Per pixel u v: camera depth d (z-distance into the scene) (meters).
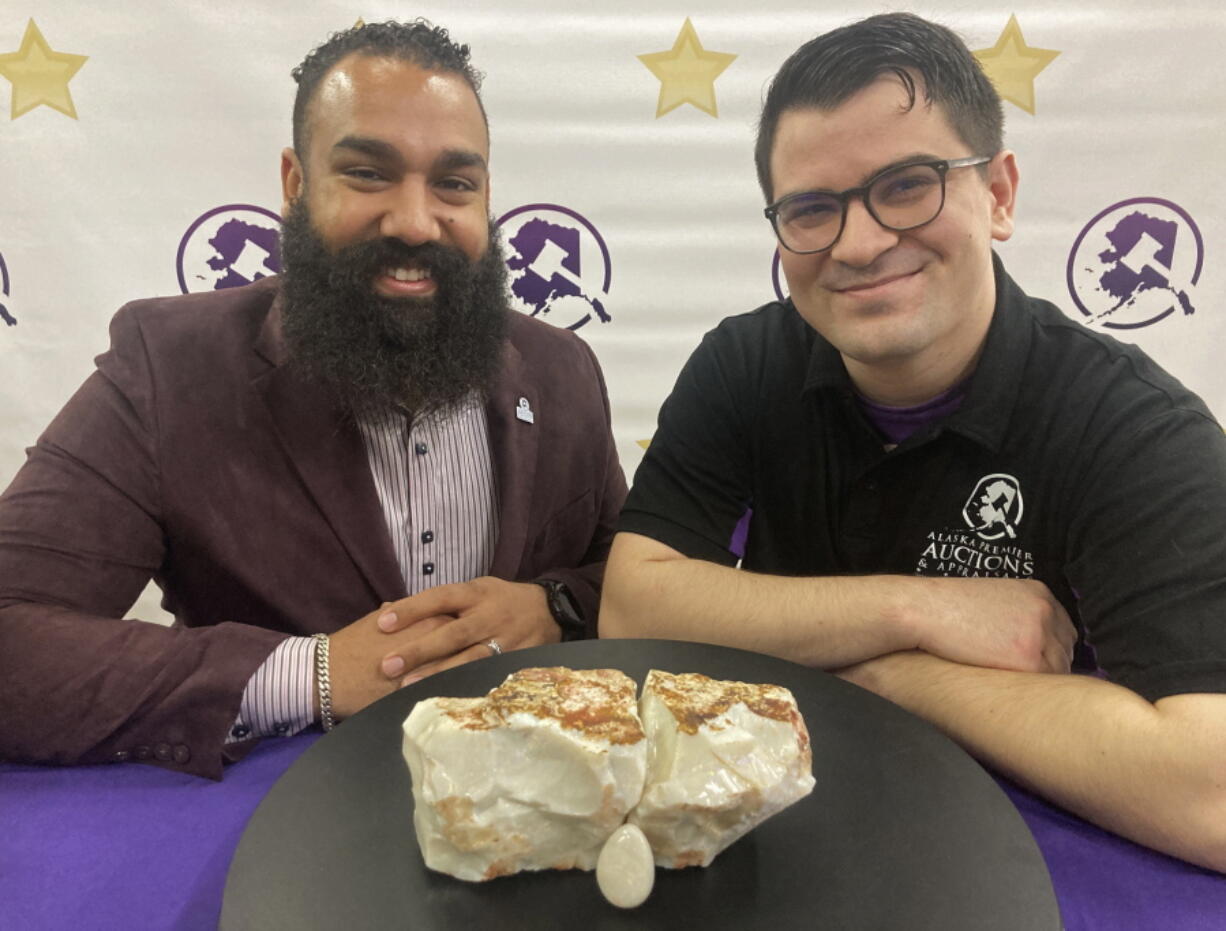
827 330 1.02
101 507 1.12
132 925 0.61
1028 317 1.07
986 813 0.63
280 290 1.27
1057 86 1.87
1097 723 0.73
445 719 0.64
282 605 1.21
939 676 0.87
